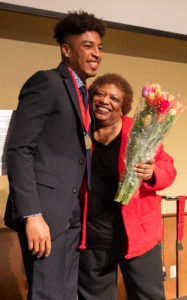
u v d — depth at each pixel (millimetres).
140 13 2549
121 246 1812
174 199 2420
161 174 1762
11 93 2465
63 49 1520
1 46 2416
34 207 1328
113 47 2754
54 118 1415
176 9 2676
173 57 2996
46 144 1425
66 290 1614
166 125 1630
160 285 1888
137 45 2824
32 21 2330
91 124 1642
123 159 1699
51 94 1381
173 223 2908
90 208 1781
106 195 1772
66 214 1470
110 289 1905
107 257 1831
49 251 1368
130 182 1672
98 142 1767
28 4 2197
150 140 1641
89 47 1477
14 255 2395
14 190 1326
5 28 2404
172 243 2896
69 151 1465
